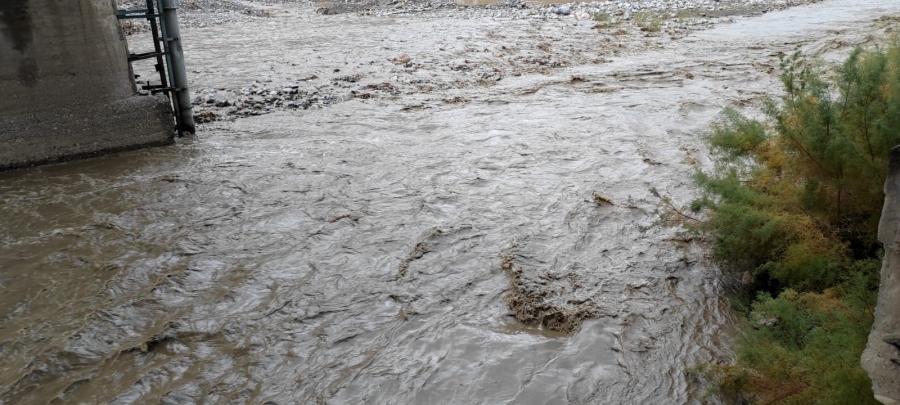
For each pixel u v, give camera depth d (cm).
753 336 368
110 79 749
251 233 552
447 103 1001
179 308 445
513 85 1122
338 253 518
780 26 1775
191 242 538
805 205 472
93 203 617
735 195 472
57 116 721
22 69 690
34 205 614
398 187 652
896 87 443
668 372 379
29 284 477
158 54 792
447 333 414
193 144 799
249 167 711
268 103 995
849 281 404
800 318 354
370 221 574
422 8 2355
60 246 532
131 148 777
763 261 477
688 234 541
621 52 1424
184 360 394
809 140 463
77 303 452
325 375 379
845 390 300
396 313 438
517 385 367
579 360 388
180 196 632
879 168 430
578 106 975
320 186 655
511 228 557
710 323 425
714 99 1011
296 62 1276
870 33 1584
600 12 2081
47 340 411
